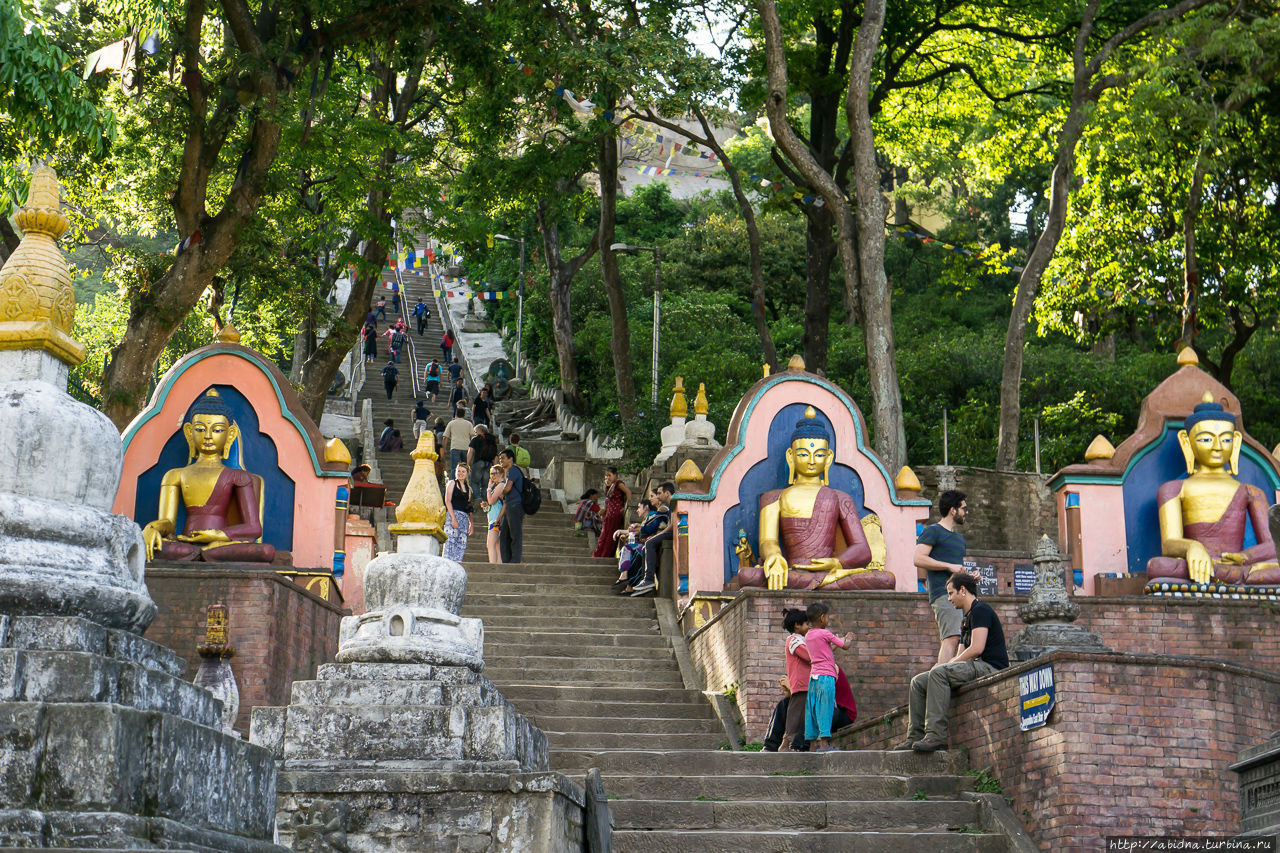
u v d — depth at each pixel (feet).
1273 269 89.10
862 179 68.59
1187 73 74.02
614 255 95.76
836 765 37.35
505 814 24.13
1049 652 32.27
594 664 52.70
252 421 55.06
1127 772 31.40
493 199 90.48
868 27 69.51
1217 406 57.67
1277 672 50.44
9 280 16.99
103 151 54.19
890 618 48.37
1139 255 89.66
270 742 25.20
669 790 36.29
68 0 62.23
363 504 59.31
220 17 71.36
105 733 13.84
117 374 59.77
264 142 61.57
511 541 65.87
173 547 50.70
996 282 157.79
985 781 34.58
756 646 47.14
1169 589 53.78
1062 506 58.03
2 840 13.17
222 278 75.51
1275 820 22.85
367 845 24.00
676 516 57.36
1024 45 94.07
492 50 69.97
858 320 71.82
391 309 172.14
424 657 25.99
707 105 81.97
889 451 66.18
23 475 16.12
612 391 124.36
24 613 15.31
